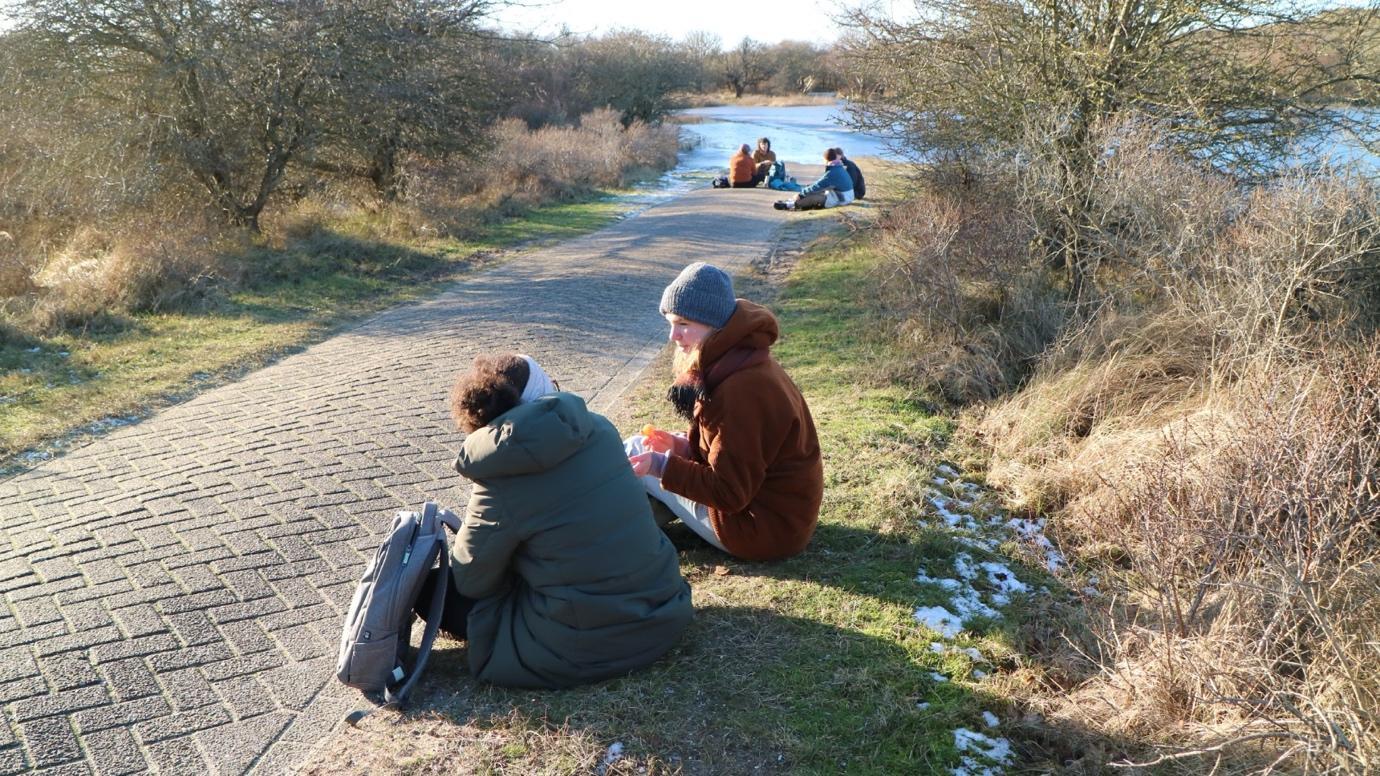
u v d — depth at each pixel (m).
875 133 12.77
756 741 2.98
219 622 3.71
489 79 16.08
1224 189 7.06
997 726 3.16
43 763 2.92
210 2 11.75
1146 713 3.11
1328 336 5.65
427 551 3.25
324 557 4.24
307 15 12.12
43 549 4.27
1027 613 3.94
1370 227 5.91
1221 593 3.45
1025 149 8.41
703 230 14.88
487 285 10.76
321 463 5.34
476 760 2.89
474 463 3.02
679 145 33.88
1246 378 5.18
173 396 6.57
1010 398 6.45
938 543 4.44
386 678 3.21
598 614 3.17
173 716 3.16
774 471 3.94
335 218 14.12
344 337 8.34
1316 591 3.27
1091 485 5.00
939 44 10.84
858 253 11.55
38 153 11.12
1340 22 9.47
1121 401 5.83
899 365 6.97
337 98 12.88
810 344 7.90
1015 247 7.68
